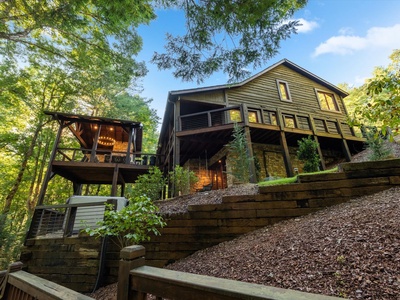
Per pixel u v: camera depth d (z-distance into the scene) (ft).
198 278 3.00
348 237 8.02
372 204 10.37
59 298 4.27
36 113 41.27
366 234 7.79
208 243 13.21
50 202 49.14
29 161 46.50
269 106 36.22
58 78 40.42
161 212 15.23
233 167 29.40
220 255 10.93
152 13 17.93
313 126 29.71
